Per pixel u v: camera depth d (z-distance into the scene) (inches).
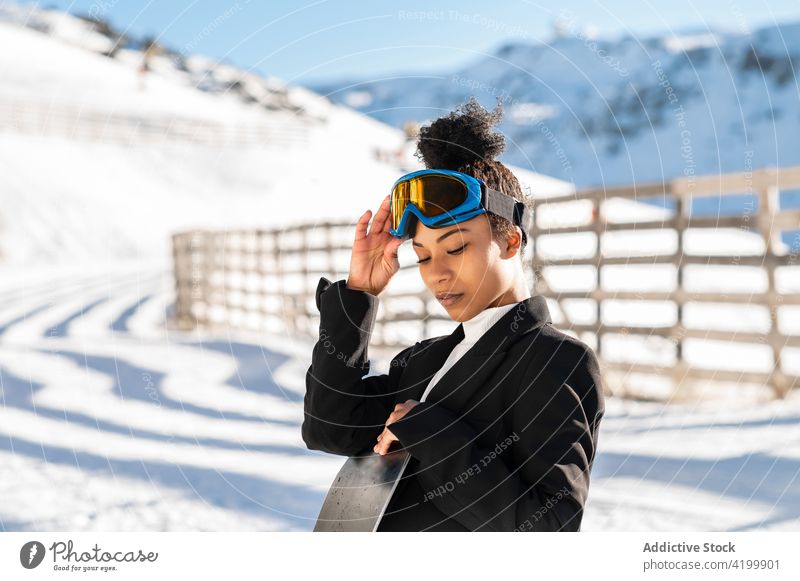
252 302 344.2
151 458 156.6
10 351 295.6
